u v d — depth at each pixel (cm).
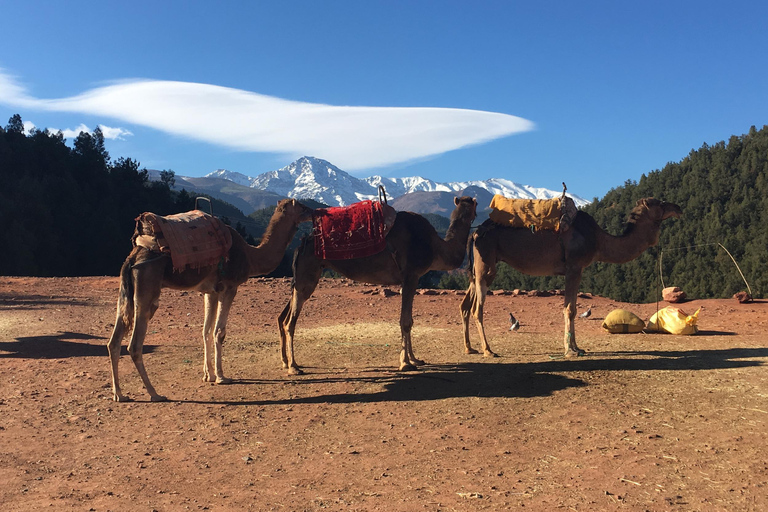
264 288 2100
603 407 713
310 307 1727
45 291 2030
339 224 928
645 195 10400
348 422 702
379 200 950
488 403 751
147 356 1088
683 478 509
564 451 583
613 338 1205
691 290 7631
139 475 558
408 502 485
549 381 845
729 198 9100
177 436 665
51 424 711
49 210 6544
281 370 975
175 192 10575
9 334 1308
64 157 8569
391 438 642
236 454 609
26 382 912
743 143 9788
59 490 525
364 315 1602
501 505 473
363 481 532
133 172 9338
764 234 7556
